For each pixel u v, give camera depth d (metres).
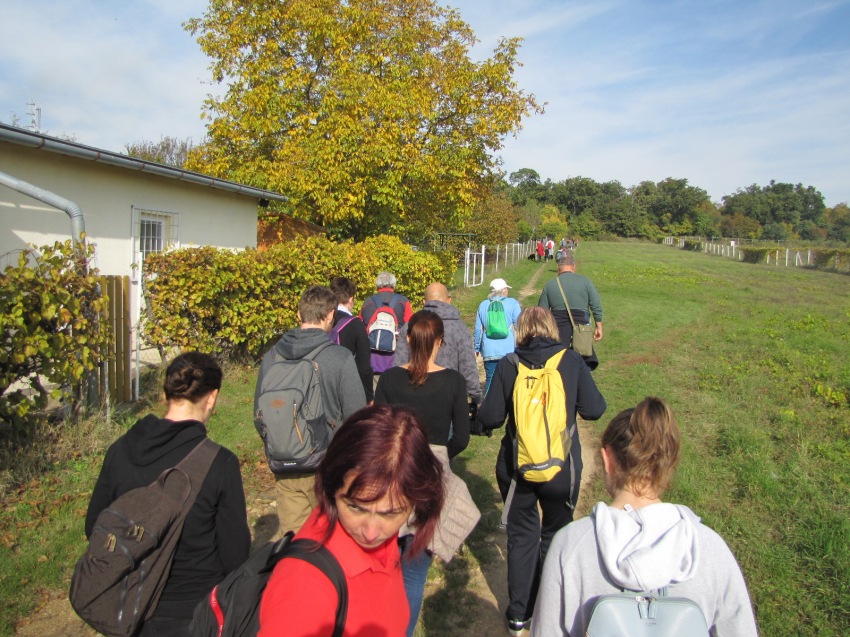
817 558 3.54
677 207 117.38
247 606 1.38
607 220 111.44
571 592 1.55
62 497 4.21
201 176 9.82
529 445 2.76
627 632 1.39
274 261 8.00
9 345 4.18
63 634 3.04
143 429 1.94
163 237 10.05
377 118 15.98
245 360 7.90
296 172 15.23
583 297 5.61
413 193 17.00
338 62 16.45
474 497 4.74
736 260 46.78
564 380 2.94
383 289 5.35
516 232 40.22
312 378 2.82
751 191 133.25
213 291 6.84
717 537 1.54
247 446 5.55
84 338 4.80
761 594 3.25
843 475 4.70
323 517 1.41
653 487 1.65
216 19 16.92
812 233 108.38
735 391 7.60
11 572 3.38
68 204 6.14
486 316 5.32
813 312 15.97
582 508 4.47
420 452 1.38
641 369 9.02
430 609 3.36
